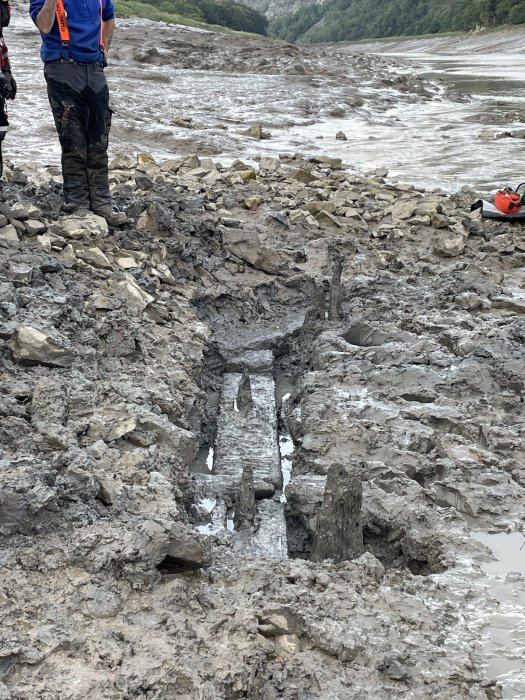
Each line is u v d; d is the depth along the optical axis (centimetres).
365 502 357
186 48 3047
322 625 258
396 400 454
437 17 9550
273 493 398
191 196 805
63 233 545
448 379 474
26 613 246
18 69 1962
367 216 852
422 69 4162
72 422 355
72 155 574
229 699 230
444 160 1458
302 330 588
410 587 294
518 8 7750
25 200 598
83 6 538
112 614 251
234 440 443
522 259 743
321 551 324
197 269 614
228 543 320
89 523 287
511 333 532
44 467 295
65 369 393
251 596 269
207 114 1836
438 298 616
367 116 2098
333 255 689
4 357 387
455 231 806
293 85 2445
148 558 266
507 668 258
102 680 224
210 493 387
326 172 1169
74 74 546
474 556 322
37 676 226
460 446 398
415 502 358
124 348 438
